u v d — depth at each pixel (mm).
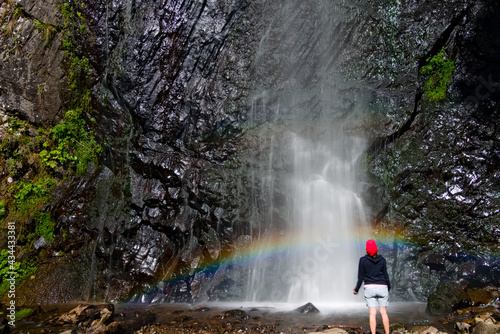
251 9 10430
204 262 9367
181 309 8188
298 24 10250
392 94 9922
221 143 9805
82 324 6910
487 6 9883
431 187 9656
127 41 10445
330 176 9625
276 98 9969
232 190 9375
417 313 7371
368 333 5961
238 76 10172
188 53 10406
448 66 10164
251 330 6371
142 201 9852
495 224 8953
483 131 9789
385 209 9492
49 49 11062
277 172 9484
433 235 9305
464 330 5852
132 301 9047
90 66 10953
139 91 10344
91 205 10219
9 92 11094
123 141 10484
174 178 9789
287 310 7832
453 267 8914
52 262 9805
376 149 9859
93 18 10883
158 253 9445
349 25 10250
